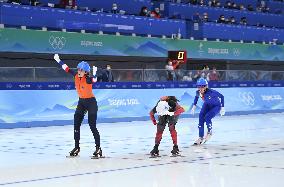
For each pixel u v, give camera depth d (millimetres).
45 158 24828
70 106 48781
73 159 24359
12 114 44844
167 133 38938
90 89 25156
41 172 20312
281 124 47500
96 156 24625
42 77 47781
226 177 18547
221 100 30984
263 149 28000
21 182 17953
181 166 21578
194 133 38750
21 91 45844
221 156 24938
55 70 48688
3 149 29031
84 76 25219
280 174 19172
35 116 46250
